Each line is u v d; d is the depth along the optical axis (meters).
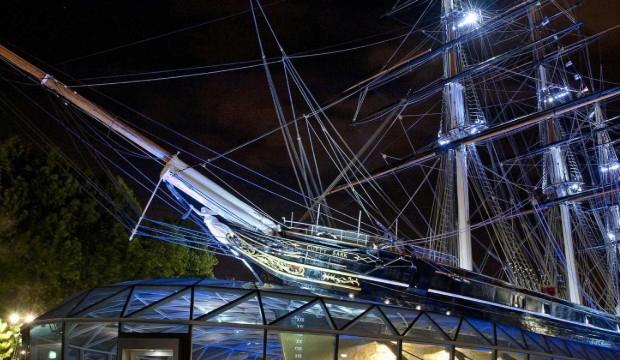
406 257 34.12
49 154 52.50
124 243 57.03
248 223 31.97
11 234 48.75
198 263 70.81
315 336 31.02
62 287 52.41
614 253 71.31
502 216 56.03
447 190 55.06
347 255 33.34
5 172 50.31
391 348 31.45
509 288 36.84
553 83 66.12
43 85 28.20
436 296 34.66
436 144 55.16
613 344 42.44
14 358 42.59
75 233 54.16
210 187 30.45
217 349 33.66
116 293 33.78
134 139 29.28
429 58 54.00
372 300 33.88
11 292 48.81
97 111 28.64
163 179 29.89
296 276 32.97
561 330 39.09
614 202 72.06
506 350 33.16
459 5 57.25
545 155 66.25
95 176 56.12
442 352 32.19
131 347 29.44
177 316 31.80
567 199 61.84
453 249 54.03
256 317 32.09
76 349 32.41
